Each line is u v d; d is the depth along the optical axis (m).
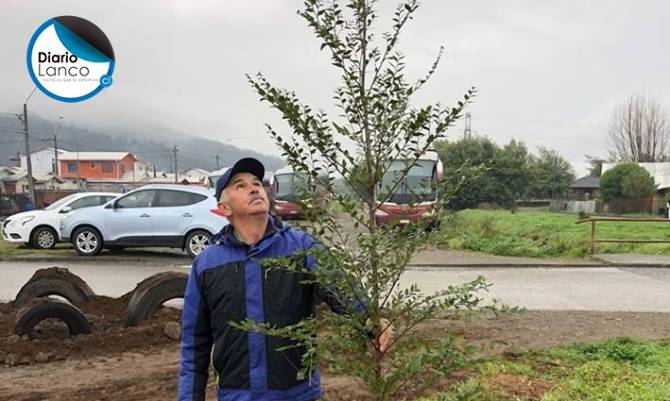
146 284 6.53
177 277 6.61
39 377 5.03
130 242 13.31
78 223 13.41
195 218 13.24
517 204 49.41
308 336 2.14
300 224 2.28
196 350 2.46
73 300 6.99
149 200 13.48
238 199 2.37
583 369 5.01
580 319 7.23
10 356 5.37
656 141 57.75
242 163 2.38
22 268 12.09
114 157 78.06
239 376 2.33
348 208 2.21
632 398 4.29
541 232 17.98
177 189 13.58
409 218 2.21
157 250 15.06
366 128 2.26
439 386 4.41
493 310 2.31
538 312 7.67
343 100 2.26
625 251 14.62
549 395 4.32
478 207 44.09
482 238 15.98
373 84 2.26
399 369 2.25
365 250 2.16
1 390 4.72
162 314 6.65
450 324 6.72
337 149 2.24
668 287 10.05
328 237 2.19
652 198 45.06
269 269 2.26
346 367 2.21
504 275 11.52
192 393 2.41
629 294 9.32
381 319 2.24
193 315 2.44
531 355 5.51
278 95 2.17
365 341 2.22
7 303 7.52
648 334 6.46
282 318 2.33
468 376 4.73
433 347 2.31
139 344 5.90
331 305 2.35
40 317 5.87
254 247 2.34
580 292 9.49
